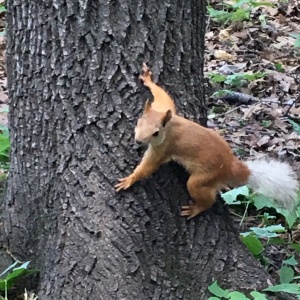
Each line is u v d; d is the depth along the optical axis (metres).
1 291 0.93
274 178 0.88
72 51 0.85
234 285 0.89
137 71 0.85
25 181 0.93
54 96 0.88
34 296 0.92
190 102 0.89
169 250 0.88
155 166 0.83
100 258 0.87
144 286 0.86
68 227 0.89
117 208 0.87
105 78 0.85
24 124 0.91
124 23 0.84
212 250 0.89
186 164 0.83
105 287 0.86
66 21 0.85
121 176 0.86
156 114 0.78
